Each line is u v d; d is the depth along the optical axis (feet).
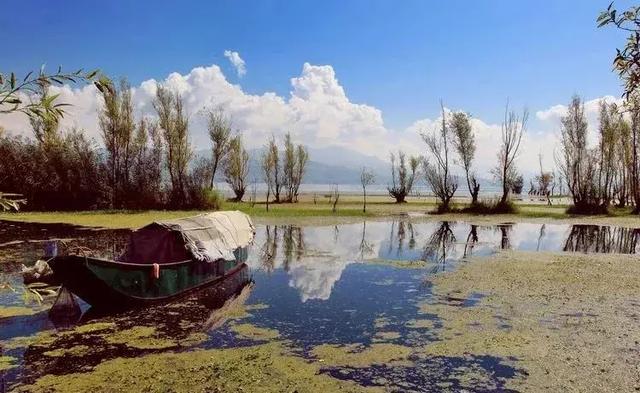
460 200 274.98
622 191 190.90
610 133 164.66
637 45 15.39
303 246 89.30
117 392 27.48
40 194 144.25
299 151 234.38
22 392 27.45
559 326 39.37
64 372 30.30
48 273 40.60
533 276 59.52
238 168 223.71
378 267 67.26
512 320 41.14
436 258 74.95
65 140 148.36
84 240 86.89
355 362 31.86
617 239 99.14
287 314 43.39
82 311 44.04
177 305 46.47
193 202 152.56
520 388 27.84
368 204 222.89
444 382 28.73
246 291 52.54
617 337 36.50
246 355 33.14
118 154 149.28
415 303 47.14
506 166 165.99
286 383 28.66
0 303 46.03
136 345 35.17
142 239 52.90
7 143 141.18
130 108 149.38
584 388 27.81
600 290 51.88
